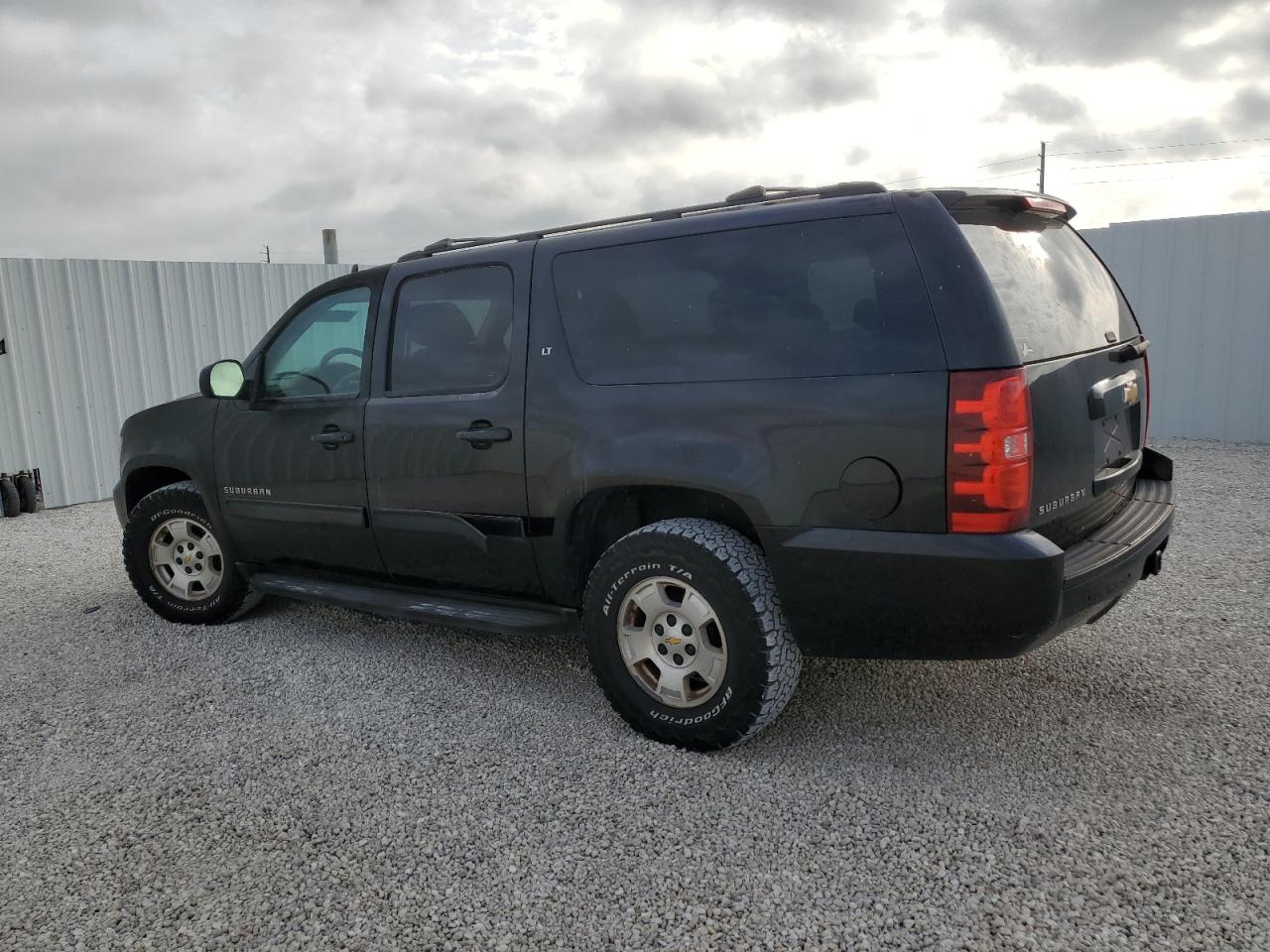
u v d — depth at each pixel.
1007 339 2.49
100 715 3.63
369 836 2.66
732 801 2.76
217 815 2.81
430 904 2.33
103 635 4.65
